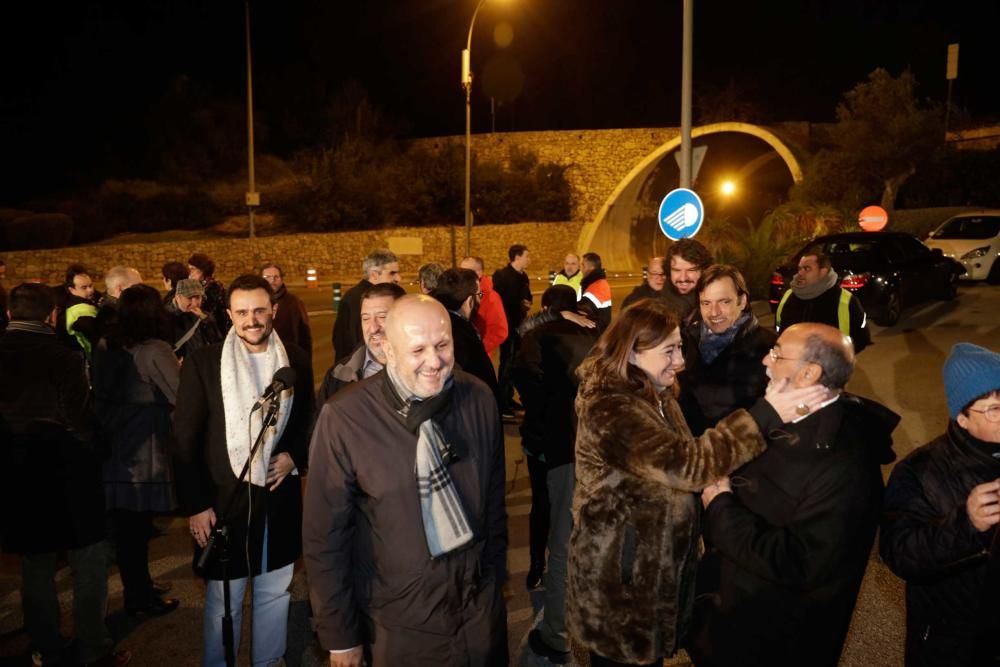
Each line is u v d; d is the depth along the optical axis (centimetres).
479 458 256
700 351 366
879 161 2698
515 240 3328
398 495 242
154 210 3056
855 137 2734
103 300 621
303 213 3130
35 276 2486
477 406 260
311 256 2920
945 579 238
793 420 234
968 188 2712
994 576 200
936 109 2789
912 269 1333
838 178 2756
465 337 415
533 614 429
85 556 367
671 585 253
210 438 326
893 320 1281
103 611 375
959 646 238
